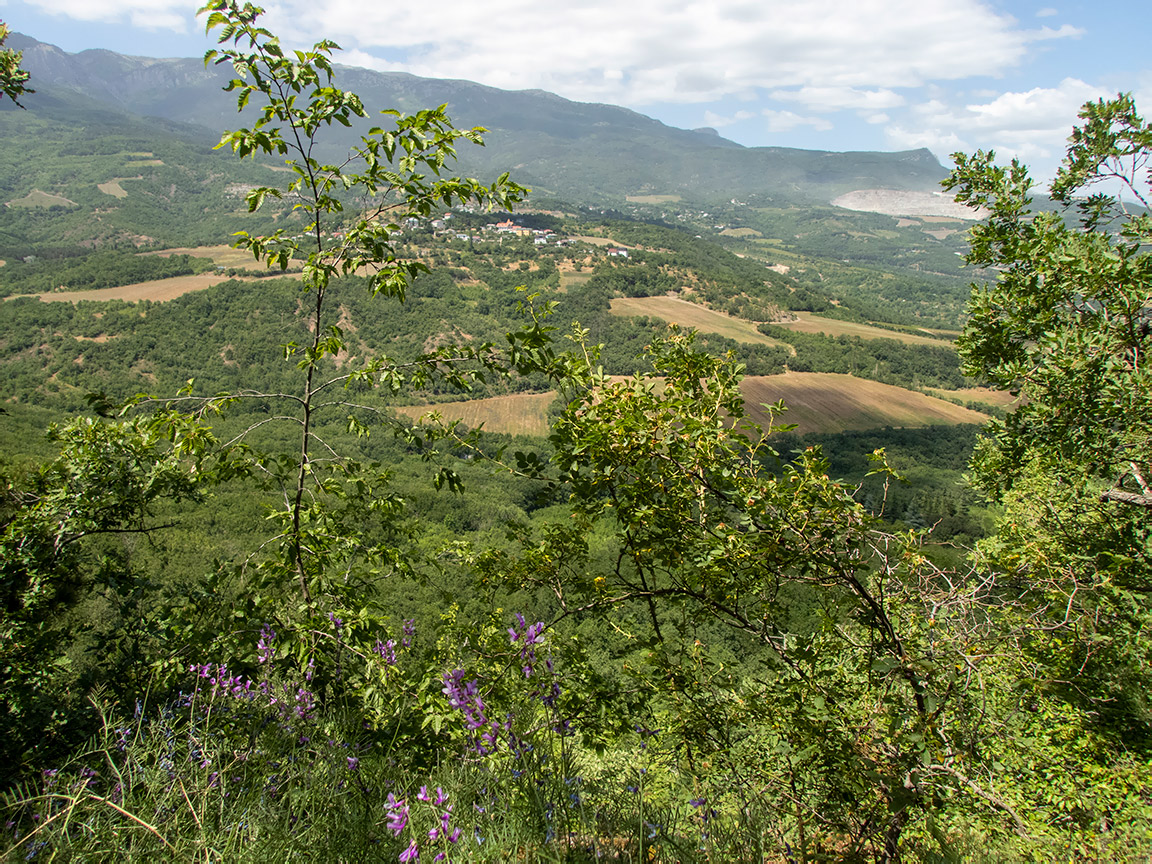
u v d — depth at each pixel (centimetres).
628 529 304
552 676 262
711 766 263
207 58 290
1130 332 550
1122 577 412
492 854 172
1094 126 636
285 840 171
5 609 389
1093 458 568
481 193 332
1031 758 352
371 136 316
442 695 251
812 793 259
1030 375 602
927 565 277
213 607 340
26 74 485
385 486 396
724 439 289
